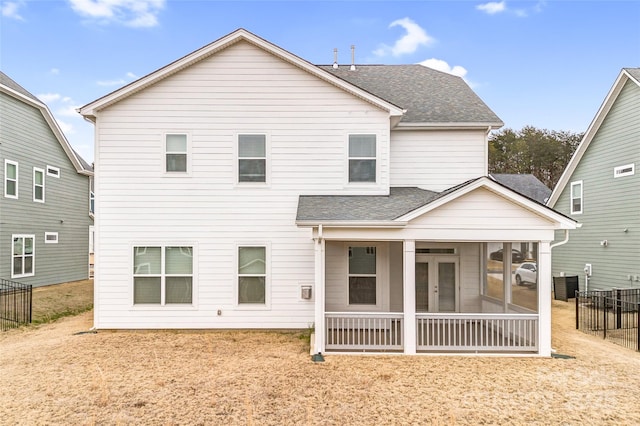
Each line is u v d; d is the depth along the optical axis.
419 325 11.56
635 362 8.56
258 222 11.12
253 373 7.64
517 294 13.93
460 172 12.34
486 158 12.33
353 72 15.71
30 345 9.70
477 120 12.17
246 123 11.20
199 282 10.98
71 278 21.72
